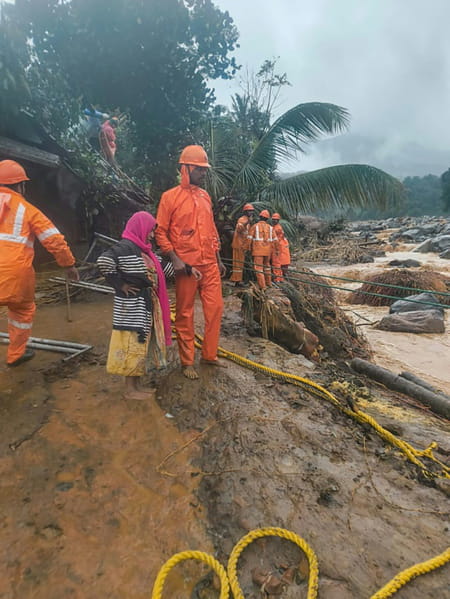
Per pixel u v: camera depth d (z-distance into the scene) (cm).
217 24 1033
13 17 938
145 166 1257
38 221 387
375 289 1362
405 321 1033
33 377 420
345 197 1178
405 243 2981
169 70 1017
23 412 357
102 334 557
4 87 764
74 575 214
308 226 2336
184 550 233
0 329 567
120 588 209
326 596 203
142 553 230
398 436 355
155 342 375
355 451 318
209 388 402
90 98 1052
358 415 364
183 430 342
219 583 214
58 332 564
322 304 858
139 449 317
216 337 436
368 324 1079
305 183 1189
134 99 1054
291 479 283
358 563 221
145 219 359
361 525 245
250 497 267
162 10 940
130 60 980
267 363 481
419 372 757
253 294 604
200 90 1109
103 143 1206
